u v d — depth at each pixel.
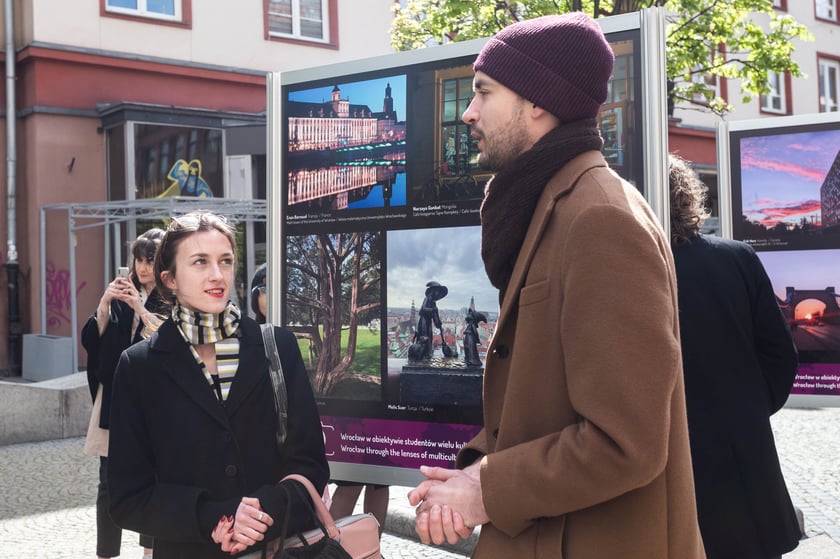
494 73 1.84
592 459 1.54
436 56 3.32
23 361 14.54
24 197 15.00
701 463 2.65
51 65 14.69
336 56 17.38
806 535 5.11
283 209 3.68
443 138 3.30
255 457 2.56
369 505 4.11
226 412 2.54
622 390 1.52
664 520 1.66
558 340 1.66
